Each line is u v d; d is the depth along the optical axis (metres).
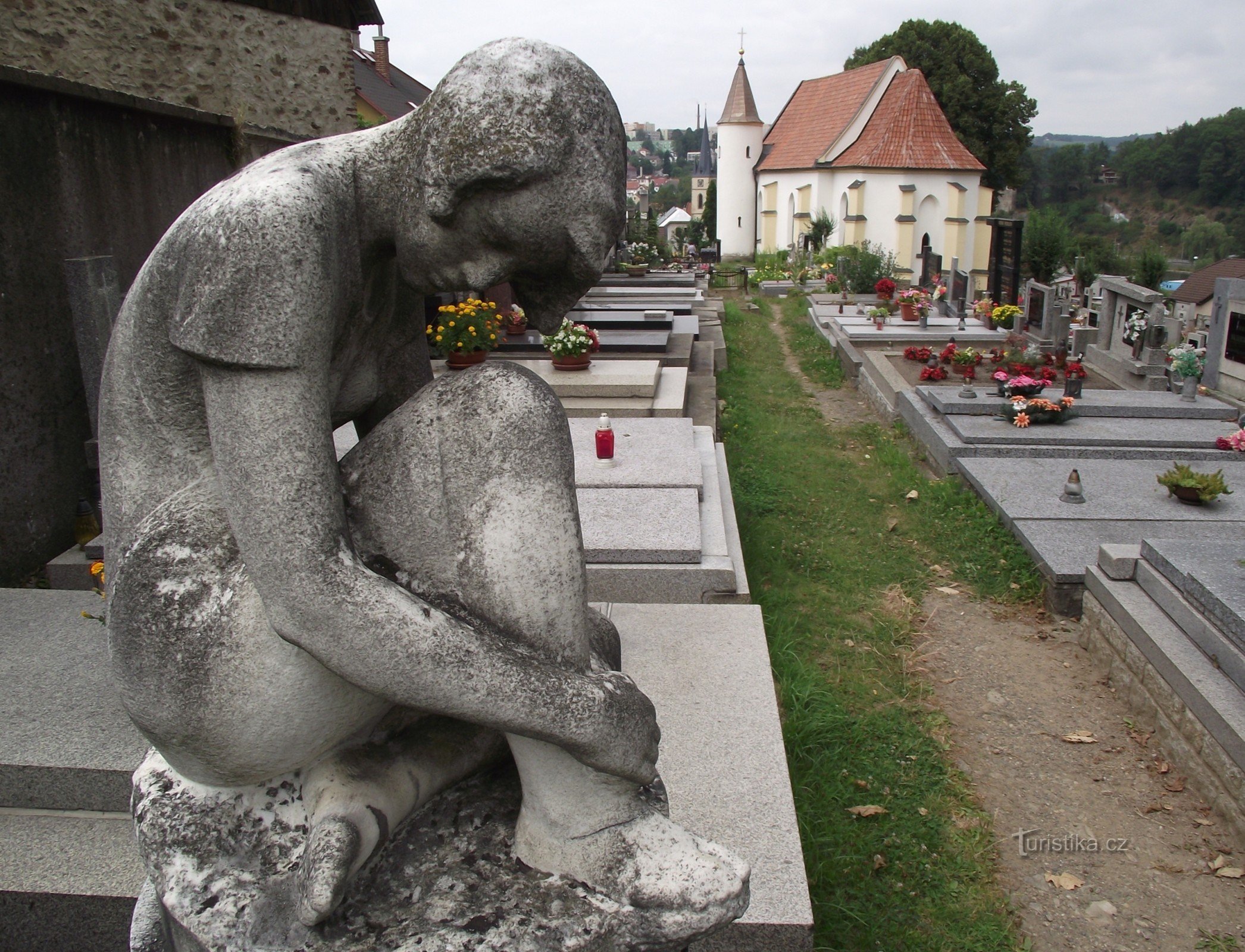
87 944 2.72
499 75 1.25
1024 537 6.65
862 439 10.53
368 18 9.63
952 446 8.72
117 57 7.47
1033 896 3.60
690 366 12.93
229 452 1.28
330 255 1.29
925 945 3.30
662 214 89.44
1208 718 4.15
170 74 7.83
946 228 38.91
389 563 1.44
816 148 43.00
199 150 6.96
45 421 5.38
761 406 12.14
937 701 5.02
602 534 5.56
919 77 39.56
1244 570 4.75
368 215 1.43
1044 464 8.34
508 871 1.53
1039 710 4.95
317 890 1.35
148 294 1.38
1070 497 7.28
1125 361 11.56
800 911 2.68
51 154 5.37
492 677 1.32
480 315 9.87
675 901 1.44
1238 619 4.26
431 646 1.29
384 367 1.81
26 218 5.19
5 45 6.93
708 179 84.94
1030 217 29.67
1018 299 17.33
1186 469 7.19
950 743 4.61
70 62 7.22
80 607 4.13
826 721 4.55
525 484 1.38
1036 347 13.04
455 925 1.43
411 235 1.38
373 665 1.29
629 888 1.46
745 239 52.59
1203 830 3.99
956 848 3.82
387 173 1.40
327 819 1.45
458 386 1.42
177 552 1.41
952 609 6.15
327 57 8.99
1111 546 5.51
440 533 1.42
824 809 4.00
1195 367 9.93
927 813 4.02
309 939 1.41
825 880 3.56
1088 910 3.54
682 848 1.49
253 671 1.37
